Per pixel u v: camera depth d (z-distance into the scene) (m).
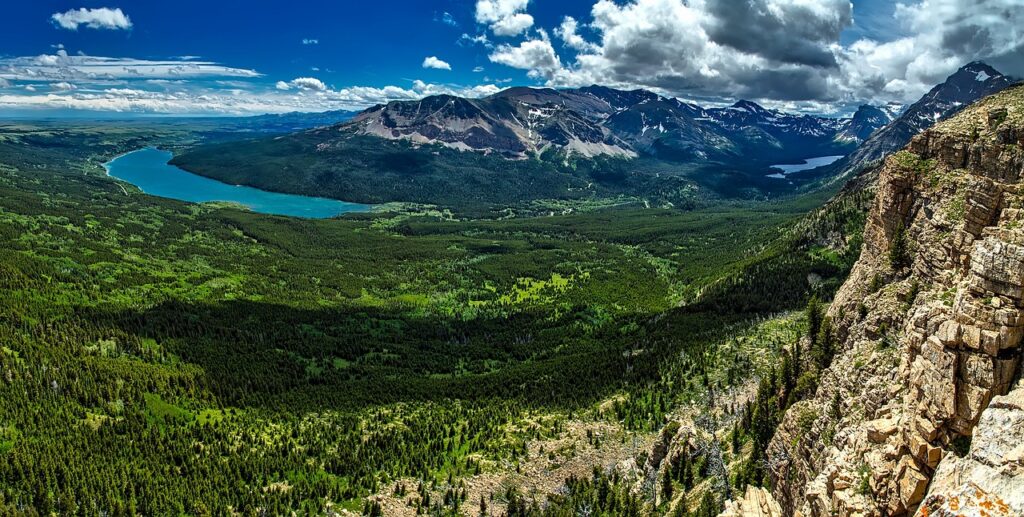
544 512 125.25
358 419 195.88
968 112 80.44
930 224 70.88
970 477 34.06
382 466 159.50
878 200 88.44
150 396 196.12
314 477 155.00
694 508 88.19
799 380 87.12
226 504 139.75
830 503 48.06
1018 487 31.09
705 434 109.94
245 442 175.62
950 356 42.97
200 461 158.50
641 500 107.12
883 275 78.69
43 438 154.88
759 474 80.94
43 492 129.12
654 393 175.88
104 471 143.38
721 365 177.25
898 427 46.62
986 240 44.25
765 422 90.50
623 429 162.00
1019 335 40.69
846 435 54.38
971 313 42.69
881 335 66.12
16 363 192.62
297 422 193.38
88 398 183.00
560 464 151.12
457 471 153.25
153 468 151.25
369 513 137.88
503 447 164.25
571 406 186.62
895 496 43.22
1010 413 35.25
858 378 61.56
